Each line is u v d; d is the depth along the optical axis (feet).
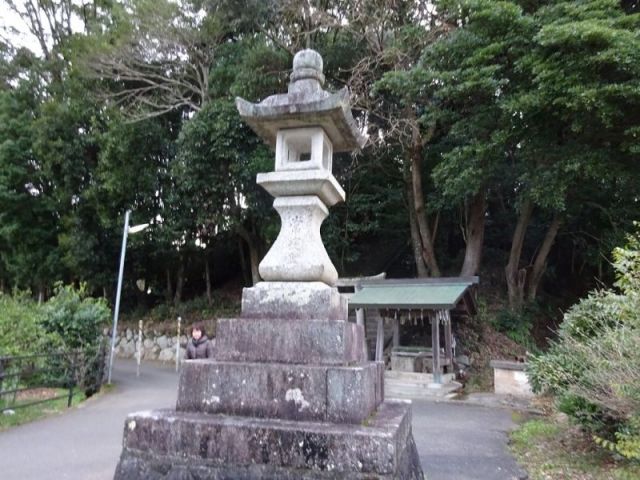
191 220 54.29
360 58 45.11
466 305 41.06
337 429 9.23
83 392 31.42
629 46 27.09
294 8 43.88
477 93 35.14
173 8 46.44
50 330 32.71
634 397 13.39
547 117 33.30
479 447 20.29
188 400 10.64
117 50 47.65
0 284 76.13
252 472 9.28
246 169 44.37
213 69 49.60
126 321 66.85
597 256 48.26
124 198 55.36
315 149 12.85
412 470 11.30
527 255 58.65
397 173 54.24
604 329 17.71
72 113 55.11
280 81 43.42
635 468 15.14
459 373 41.24
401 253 60.03
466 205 48.85
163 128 53.72
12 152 60.29
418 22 42.88
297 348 10.70
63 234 62.34
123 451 10.16
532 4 36.37
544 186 33.83
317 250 12.11
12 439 19.90
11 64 68.23
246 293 11.78
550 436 20.85
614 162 31.53
